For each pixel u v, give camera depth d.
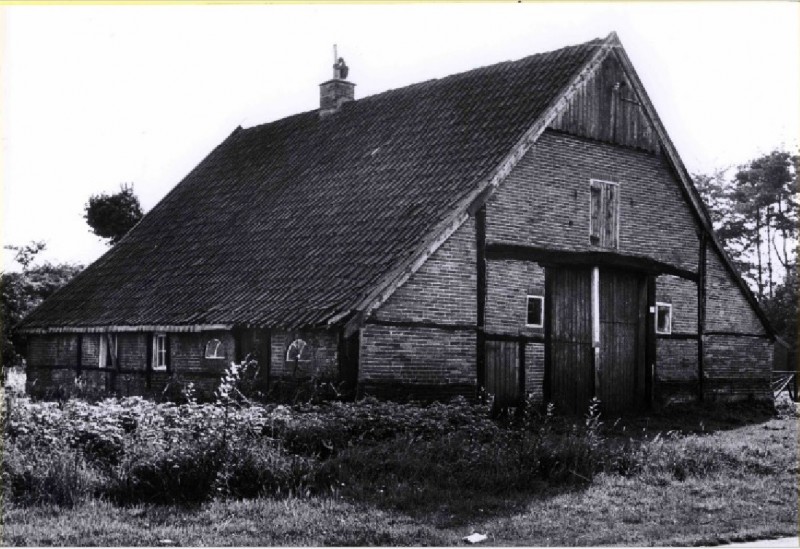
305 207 26.91
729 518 13.66
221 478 13.91
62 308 31.28
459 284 22.00
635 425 23.45
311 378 21.56
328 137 30.16
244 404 19.84
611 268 25.28
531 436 17.16
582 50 25.34
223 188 32.12
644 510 14.03
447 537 12.12
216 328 23.33
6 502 12.91
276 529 12.23
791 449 19.69
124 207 46.66
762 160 57.94
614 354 25.33
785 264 56.41
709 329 27.66
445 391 21.56
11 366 41.22
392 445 15.84
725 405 27.56
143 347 27.83
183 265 28.59
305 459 15.06
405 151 26.09
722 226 58.81
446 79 28.38
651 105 26.28
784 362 51.97
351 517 12.95
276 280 23.91
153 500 13.66
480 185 22.34
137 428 15.51
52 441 14.41
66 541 11.44
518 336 23.08
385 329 20.75
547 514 13.58
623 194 25.62
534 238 23.45
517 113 24.36
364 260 22.22
